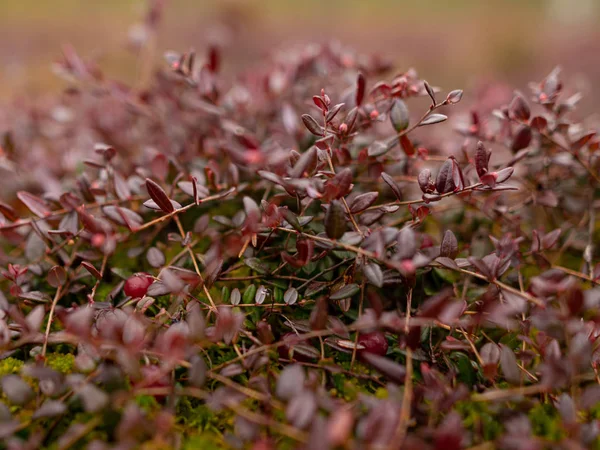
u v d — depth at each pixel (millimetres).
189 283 354
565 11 1619
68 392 343
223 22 1116
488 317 351
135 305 365
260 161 365
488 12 1687
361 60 463
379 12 1708
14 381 333
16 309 361
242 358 346
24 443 333
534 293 352
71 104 495
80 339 341
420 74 1155
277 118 450
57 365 356
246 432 328
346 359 363
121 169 423
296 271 369
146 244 397
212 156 424
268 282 372
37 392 344
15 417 340
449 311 335
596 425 332
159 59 706
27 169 444
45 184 404
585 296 337
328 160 363
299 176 349
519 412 336
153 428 324
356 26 1529
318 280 373
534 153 403
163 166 388
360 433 323
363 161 381
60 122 466
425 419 337
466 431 334
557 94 386
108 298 371
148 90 459
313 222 383
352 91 392
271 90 453
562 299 346
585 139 383
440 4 1831
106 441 337
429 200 359
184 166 411
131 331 338
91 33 1237
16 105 493
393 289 375
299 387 327
